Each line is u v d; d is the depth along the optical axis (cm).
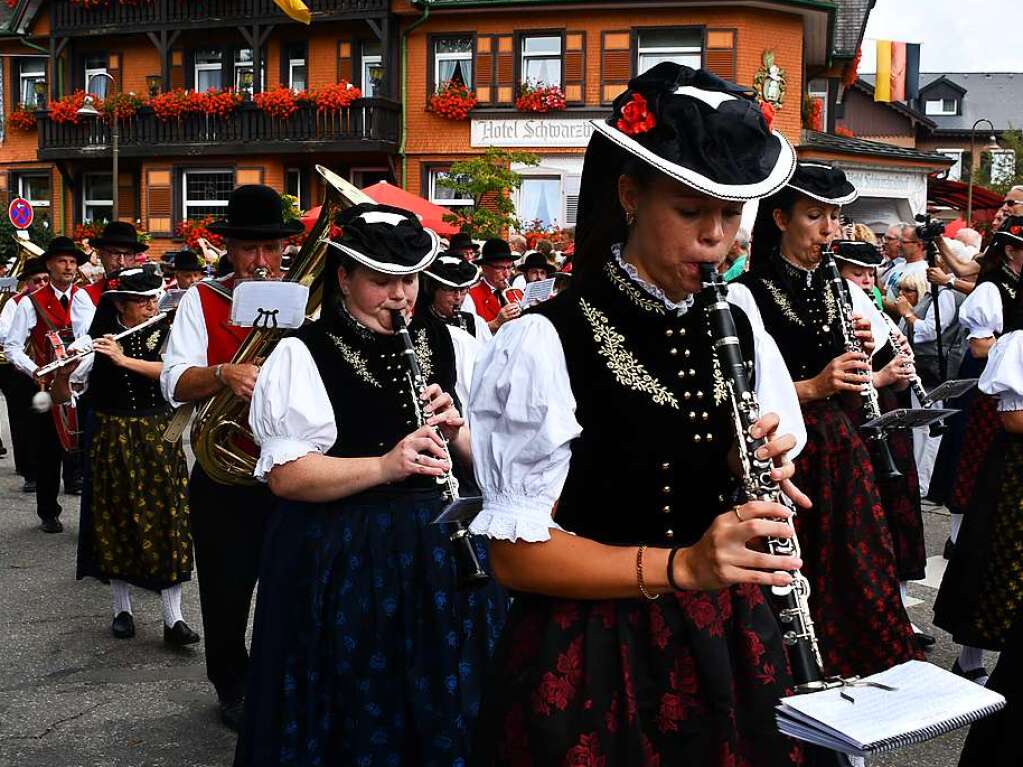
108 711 450
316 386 317
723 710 195
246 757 314
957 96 5984
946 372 776
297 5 1453
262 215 430
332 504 316
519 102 2116
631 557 188
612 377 196
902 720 169
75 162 2478
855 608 380
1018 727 277
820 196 400
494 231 1631
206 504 417
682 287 197
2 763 398
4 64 2572
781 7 2016
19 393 888
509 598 319
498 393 197
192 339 424
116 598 547
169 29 2314
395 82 2192
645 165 191
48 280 882
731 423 200
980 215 1294
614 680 196
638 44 2070
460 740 299
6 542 736
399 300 322
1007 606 415
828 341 409
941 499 732
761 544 207
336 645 305
